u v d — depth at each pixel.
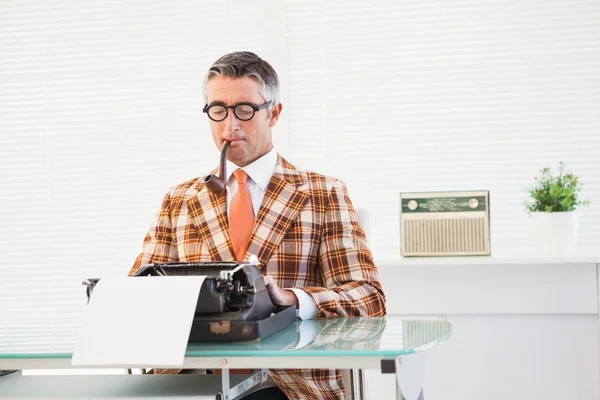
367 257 2.12
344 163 3.35
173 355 1.40
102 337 1.45
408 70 3.31
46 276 3.60
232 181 2.17
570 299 2.89
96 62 3.59
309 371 1.90
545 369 2.92
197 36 3.51
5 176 3.64
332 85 3.37
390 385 3.04
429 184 3.29
